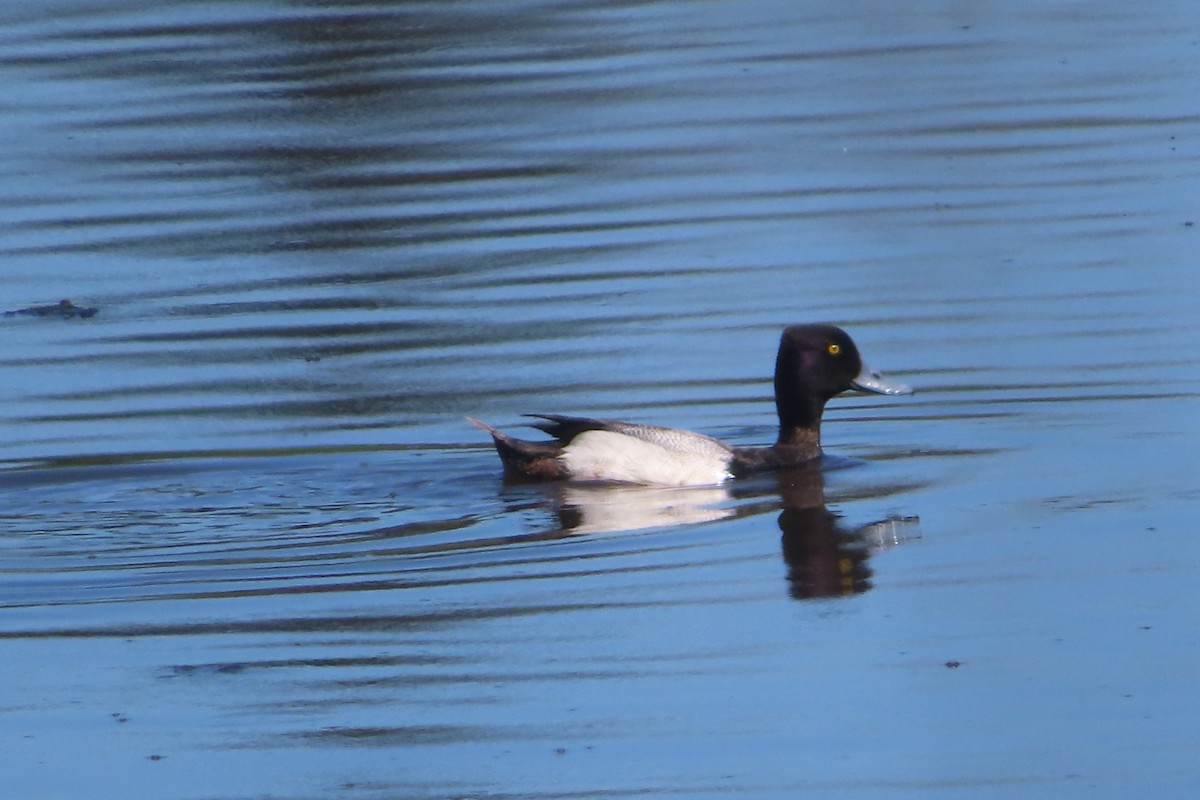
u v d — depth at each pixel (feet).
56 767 29.22
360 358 51.78
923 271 56.18
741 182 64.95
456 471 44.19
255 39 82.28
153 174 67.62
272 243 61.26
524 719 30.22
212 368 51.34
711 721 29.89
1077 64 76.89
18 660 33.32
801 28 83.51
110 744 29.94
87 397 49.32
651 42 81.20
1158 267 55.47
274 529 40.32
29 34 84.02
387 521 40.73
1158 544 36.86
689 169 66.23
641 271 57.36
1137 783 27.40
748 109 72.23
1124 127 68.90
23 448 45.68
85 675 32.60
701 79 75.72
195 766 29.12
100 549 39.22
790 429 44.57
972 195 62.80
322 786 28.27
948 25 83.87
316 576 37.11
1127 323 51.44
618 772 28.32
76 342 53.72
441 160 68.28
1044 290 54.39
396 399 48.91
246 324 54.75
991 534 38.06
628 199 63.72
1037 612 33.76
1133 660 31.50
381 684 31.71
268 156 68.95
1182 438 43.50
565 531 39.58
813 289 55.31
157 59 79.56
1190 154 65.51
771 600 34.94
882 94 73.56
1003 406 46.62
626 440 43.52
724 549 38.04
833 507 40.68
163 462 44.73
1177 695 30.12
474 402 48.47
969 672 31.35
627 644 33.01
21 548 39.32
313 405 48.34
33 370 51.52
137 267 59.62
